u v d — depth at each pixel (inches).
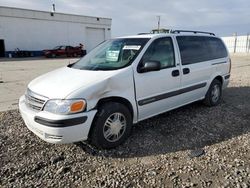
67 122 123.3
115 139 145.3
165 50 174.1
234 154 135.9
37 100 132.4
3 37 1275.8
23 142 154.3
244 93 281.6
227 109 217.8
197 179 113.4
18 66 702.5
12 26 1298.0
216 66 219.9
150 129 173.0
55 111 124.3
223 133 166.1
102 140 138.6
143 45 162.9
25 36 1352.1
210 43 220.2
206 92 214.7
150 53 163.2
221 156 134.0
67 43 1535.4
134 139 157.5
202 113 205.8
